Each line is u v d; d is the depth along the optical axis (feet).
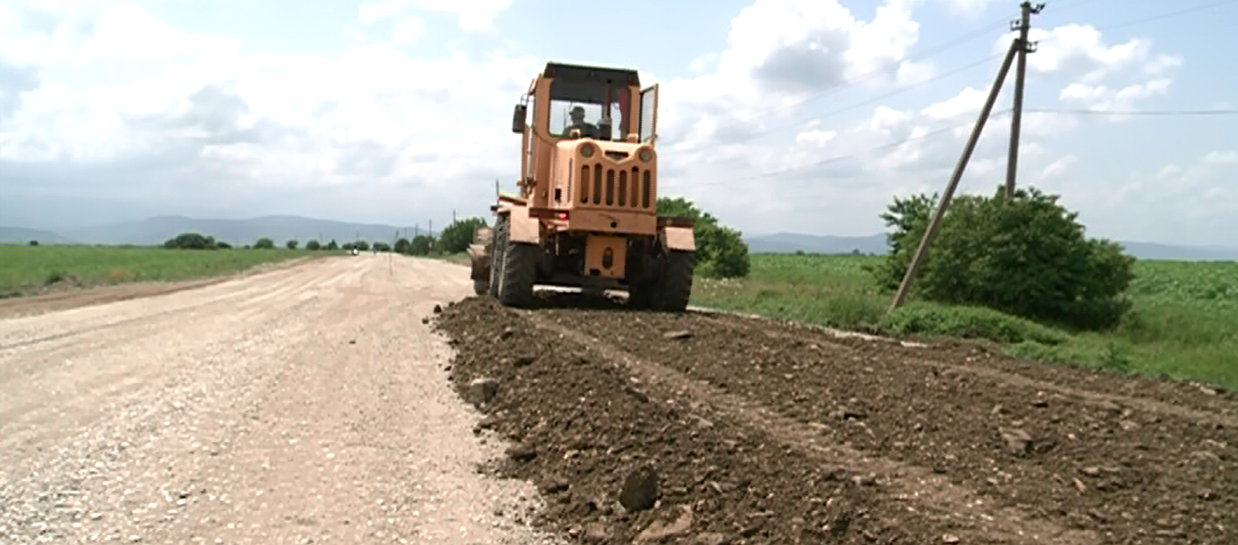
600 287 52.95
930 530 15.97
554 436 22.16
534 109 55.11
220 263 143.54
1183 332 69.10
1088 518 17.19
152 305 58.44
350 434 23.35
